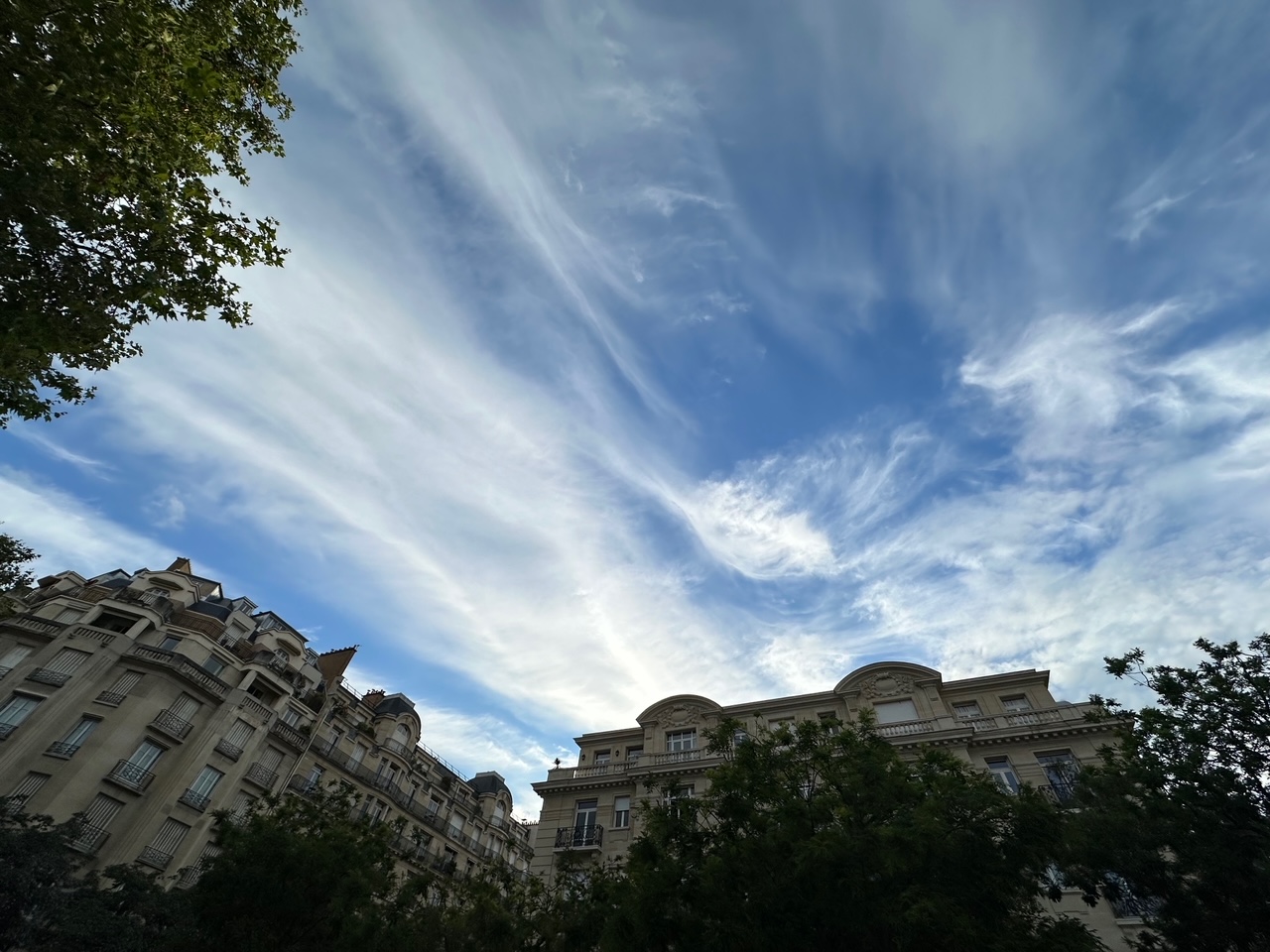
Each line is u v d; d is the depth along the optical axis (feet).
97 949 56.24
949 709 90.43
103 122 33.88
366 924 54.70
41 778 96.53
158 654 112.78
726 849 44.86
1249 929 43.34
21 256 32.30
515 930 53.52
